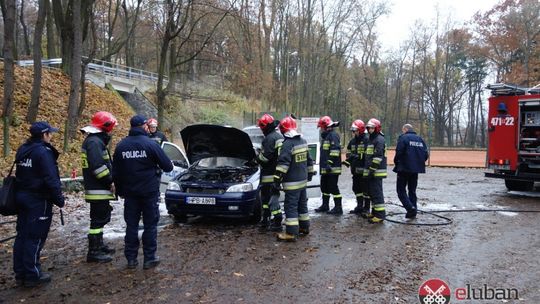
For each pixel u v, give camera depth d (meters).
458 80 57.28
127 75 28.64
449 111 55.72
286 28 38.59
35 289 4.34
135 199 5.01
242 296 4.14
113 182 5.14
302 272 4.86
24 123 14.38
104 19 36.59
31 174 4.39
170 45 17.53
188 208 6.98
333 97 48.03
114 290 4.29
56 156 4.59
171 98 26.69
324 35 42.09
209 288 4.35
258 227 7.18
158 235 6.57
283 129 6.19
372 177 7.46
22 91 17.00
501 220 7.78
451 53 53.12
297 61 40.22
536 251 5.76
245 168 7.90
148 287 4.38
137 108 25.52
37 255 4.51
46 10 24.33
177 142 22.66
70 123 14.76
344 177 16.33
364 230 6.95
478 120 58.47
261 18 36.84
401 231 6.89
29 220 4.39
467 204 9.61
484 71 55.41
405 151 7.74
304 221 6.58
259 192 7.29
